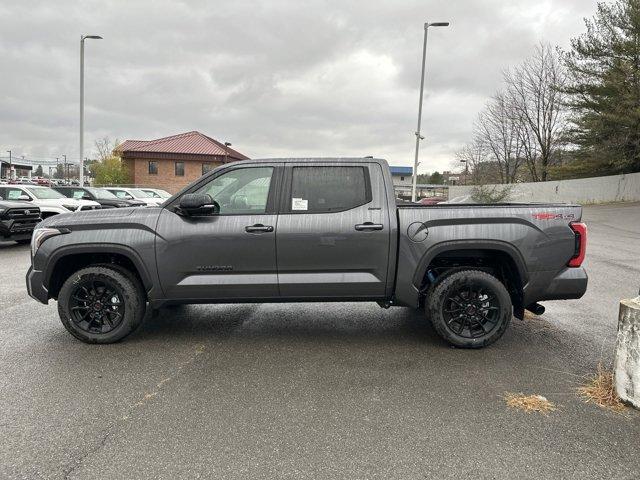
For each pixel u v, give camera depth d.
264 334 4.91
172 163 45.50
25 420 3.08
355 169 4.48
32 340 4.68
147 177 45.38
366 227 4.34
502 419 3.12
